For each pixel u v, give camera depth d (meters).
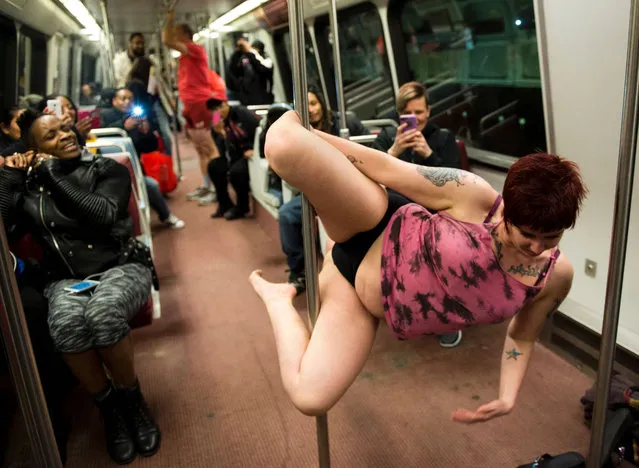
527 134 3.52
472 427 2.41
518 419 2.44
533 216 1.09
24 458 2.31
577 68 2.40
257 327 3.42
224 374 2.92
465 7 3.91
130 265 2.55
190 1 3.86
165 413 2.61
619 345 2.48
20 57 4.02
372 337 1.49
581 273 2.74
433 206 1.37
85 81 6.49
